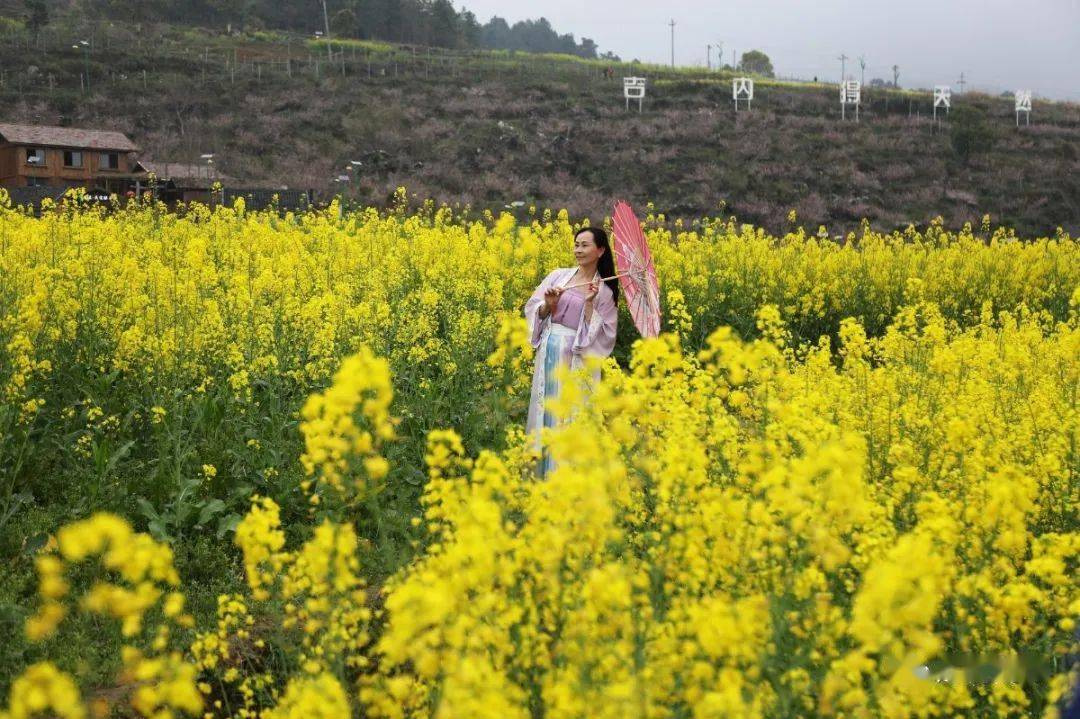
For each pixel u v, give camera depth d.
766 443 3.28
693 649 2.56
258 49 84.25
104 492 5.59
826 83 78.88
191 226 13.47
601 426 3.50
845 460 2.77
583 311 6.40
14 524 5.29
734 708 2.23
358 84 59.84
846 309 13.38
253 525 2.90
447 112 54.53
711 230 16.30
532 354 6.75
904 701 2.63
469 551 2.51
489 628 2.63
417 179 44.22
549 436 2.91
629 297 6.49
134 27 88.88
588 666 2.46
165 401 6.25
